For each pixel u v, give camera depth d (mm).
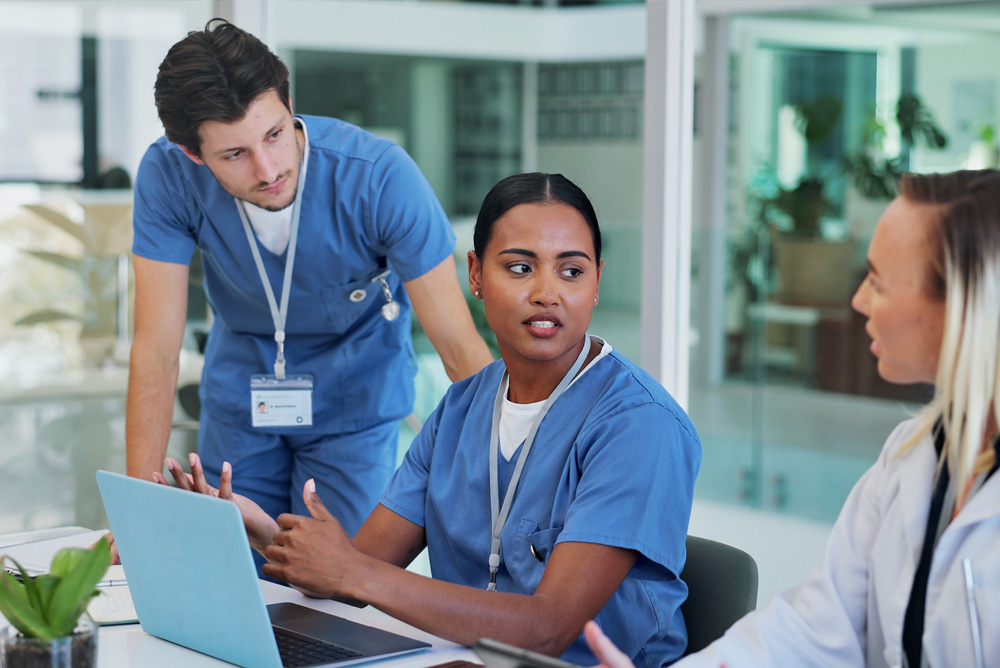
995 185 1063
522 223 1453
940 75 5051
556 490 1472
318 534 1338
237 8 2941
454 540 1556
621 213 10156
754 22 5602
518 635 1305
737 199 5777
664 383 2342
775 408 4102
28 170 3301
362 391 2318
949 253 1072
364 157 2062
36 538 1864
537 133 10383
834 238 4062
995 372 1076
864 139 5352
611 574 1363
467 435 1596
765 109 5652
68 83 3277
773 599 1291
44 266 3338
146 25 3230
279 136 1843
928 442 1208
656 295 2318
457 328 2117
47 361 3357
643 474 1400
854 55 5305
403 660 1280
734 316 4148
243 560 1206
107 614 1471
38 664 1062
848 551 1269
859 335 3945
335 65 9070
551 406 1511
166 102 1774
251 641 1245
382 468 2367
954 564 1129
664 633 1438
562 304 1447
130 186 3312
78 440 3387
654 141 2279
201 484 1597
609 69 10031
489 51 9859
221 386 2316
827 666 1235
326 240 2104
